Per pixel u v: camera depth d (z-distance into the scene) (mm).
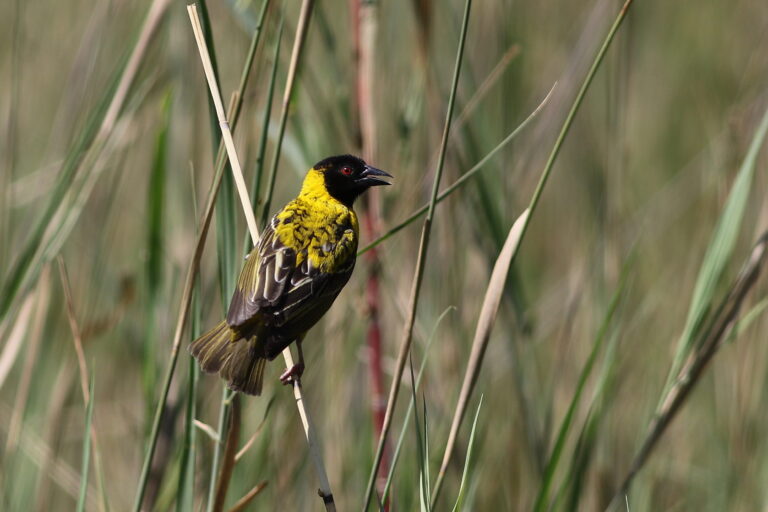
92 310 11414
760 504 11031
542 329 12609
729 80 16547
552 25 14844
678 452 12273
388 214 10758
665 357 12562
